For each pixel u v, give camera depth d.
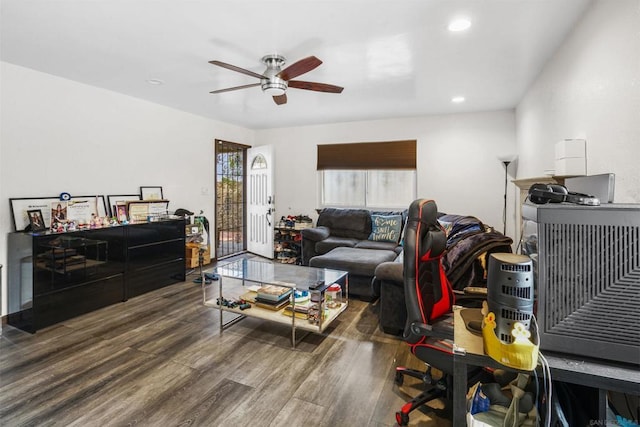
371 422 1.74
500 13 2.06
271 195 5.64
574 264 0.94
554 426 1.00
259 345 2.58
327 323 2.62
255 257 5.89
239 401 1.90
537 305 0.99
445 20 2.14
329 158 5.72
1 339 2.65
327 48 2.57
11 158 2.96
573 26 2.23
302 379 2.12
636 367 0.90
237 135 5.88
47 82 3.19
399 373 2.07
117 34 2.35
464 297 1.99
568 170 2.08
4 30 2.30
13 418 1.73
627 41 1.56
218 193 5.54
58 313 2.95
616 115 1.68
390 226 4.81
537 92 3.24
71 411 1.79
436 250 1.72
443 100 4.13
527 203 1.18
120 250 3.50
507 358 0.94
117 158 3.86
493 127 4.70
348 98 4.04
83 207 3.44
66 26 2.24
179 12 2.05
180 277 4.23
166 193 4.52
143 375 2.15
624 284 0.89
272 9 2.01
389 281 2.71
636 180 1.51
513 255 1.08
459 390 1.08
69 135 3.39
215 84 3.52
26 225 3.03
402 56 2.73
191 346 2.55
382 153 5.34
